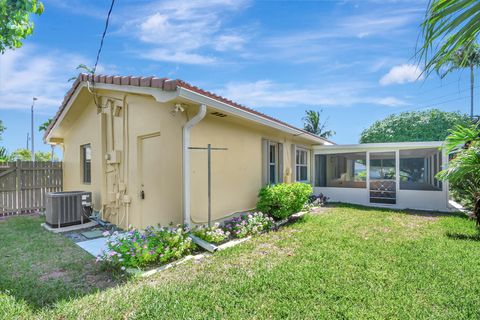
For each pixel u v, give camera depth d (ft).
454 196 31.50
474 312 9.04
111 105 22.40
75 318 8.81
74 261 13.94
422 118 85.81
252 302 9.73
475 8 3.97
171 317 8.89
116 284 11.44
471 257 14.01
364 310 9.18
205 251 15.76
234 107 18.79
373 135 93.61
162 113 18.08
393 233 19.20
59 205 20.84
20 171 29.66
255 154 25.46
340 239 17.52
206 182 19.34
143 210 19.80
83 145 27.40
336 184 37.11
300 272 12.18
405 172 32.32
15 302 9.74
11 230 20.66
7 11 9.20
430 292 10.40
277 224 21.66
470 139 18.25
